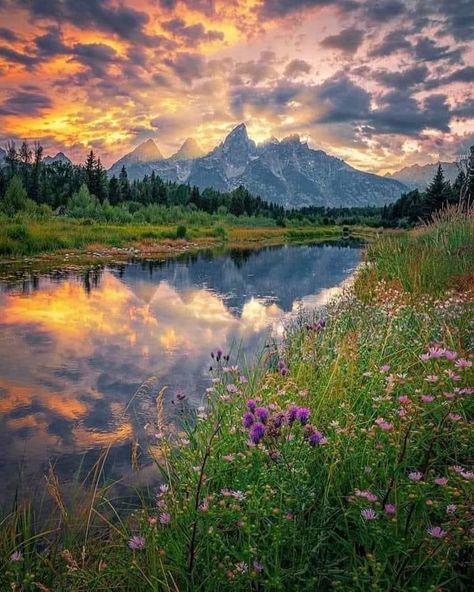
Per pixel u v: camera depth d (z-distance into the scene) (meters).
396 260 11.20
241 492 2.63
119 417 5.40
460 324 5.60
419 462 3.06
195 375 6.77
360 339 5.58
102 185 89.38
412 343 5.29
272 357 6.90
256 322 10.23
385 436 3.07
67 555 2.57
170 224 60.94
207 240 42.78
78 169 100.25
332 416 3.76
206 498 2.56
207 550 2.47
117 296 13.50
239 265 23.64
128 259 25.52
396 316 6.12
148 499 3.76
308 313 11.07
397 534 2.29
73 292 14.02
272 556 2.46
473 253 10.23
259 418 2.95
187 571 2.41
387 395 3.41
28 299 12.74
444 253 10.47
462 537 2.31
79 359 7.52
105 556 2.80
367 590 2.21
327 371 4.66
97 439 4.88
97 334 9.10
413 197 89.75
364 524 2.36
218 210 94.69
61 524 3.39
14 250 24.50
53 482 3.97
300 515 2.57
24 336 8.89
